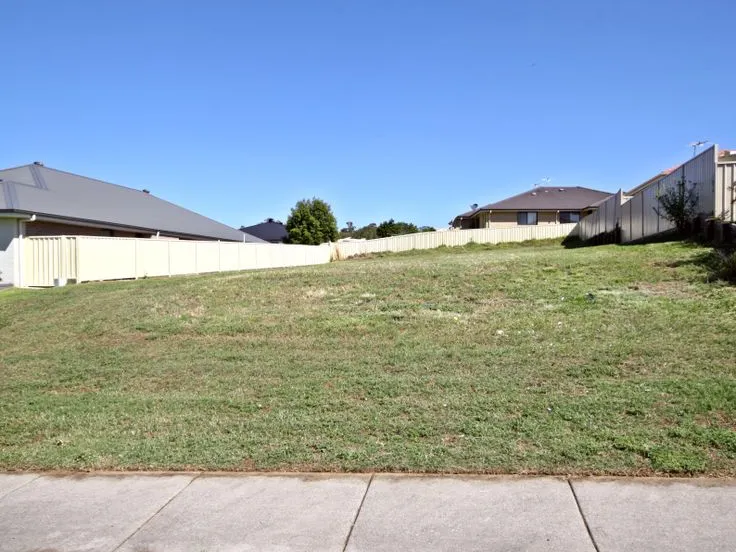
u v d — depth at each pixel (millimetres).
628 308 9570
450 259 18047
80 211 24516
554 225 41375
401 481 4816
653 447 5023
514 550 3738
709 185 14898
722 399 5824
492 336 8867
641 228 20656
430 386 6906
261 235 66312
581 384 6633
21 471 5484
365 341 9164
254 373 7945
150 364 8711
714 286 10188
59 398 7520
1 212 20172
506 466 4910
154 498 4750
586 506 4238
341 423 6027
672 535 3818
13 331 11836
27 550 4039
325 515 4316
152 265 23672
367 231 84438
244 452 5496
